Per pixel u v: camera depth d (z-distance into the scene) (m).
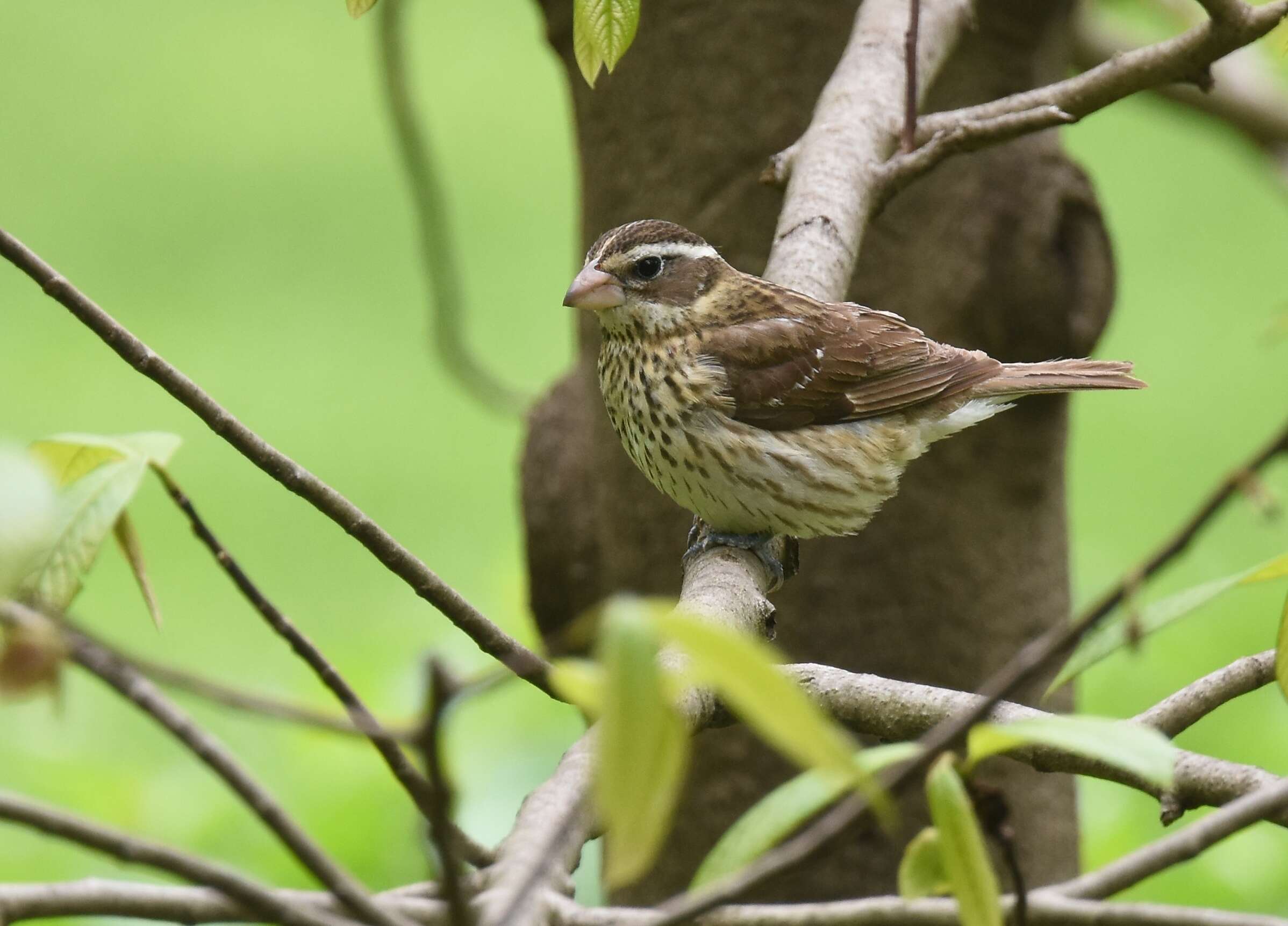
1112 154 26.92
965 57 10.41
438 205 11.46
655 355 9.72
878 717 6.17
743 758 10.13
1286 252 24.44
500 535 19.67
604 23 6.76
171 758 11.48
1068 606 10.86
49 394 21.14
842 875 9.88
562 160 26.98
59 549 5.25
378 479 20.64
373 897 4.60
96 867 9.66
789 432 9.67
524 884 4.01
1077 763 5.53
